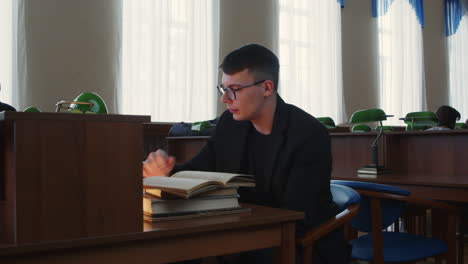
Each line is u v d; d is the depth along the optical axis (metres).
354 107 8.15
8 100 4.73
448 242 1.82
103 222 0.82
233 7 6.40
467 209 2.50
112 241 0.80
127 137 0.85
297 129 1.38
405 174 2.81
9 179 0.89
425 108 9.46
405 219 3.00
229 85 1.34
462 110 10.39
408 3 9.17
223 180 1.04
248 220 0.98
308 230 1.28
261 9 6.67
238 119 1.37
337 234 1.38
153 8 5.70
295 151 1.36
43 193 0.77
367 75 8.38
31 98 4.75
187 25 6.01
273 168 1.40
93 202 0.81
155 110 5.70
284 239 1.06
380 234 1.66
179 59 5.94
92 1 5.12
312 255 1.33
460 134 2.85
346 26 8.14
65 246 0.76
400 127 7.42
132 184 0.85
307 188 1.32
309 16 7.48
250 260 1.34
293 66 7.21
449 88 10.16
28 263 0.74
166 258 0.88
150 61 5.68
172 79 5.88
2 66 4.70
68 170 0.79
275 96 1.41
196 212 1.00
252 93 1.33
